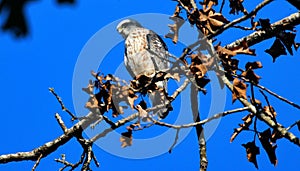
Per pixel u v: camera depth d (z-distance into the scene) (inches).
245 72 415.5
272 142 443.2
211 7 455.5
